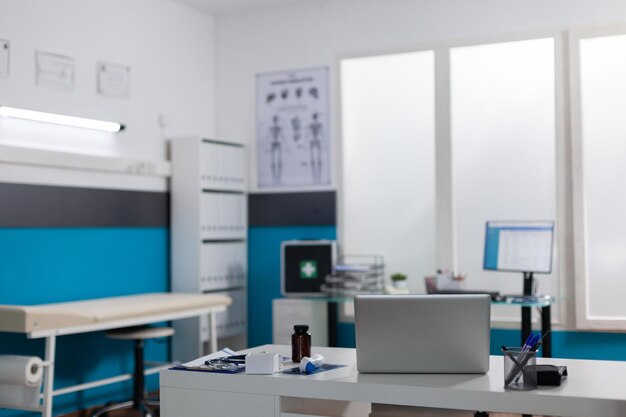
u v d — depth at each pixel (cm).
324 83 631
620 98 552
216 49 667
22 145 497
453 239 590
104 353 557
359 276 580
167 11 621
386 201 623
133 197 584
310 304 580
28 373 409
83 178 541
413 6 599
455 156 596
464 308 288
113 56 570
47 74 515
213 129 666
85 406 539
